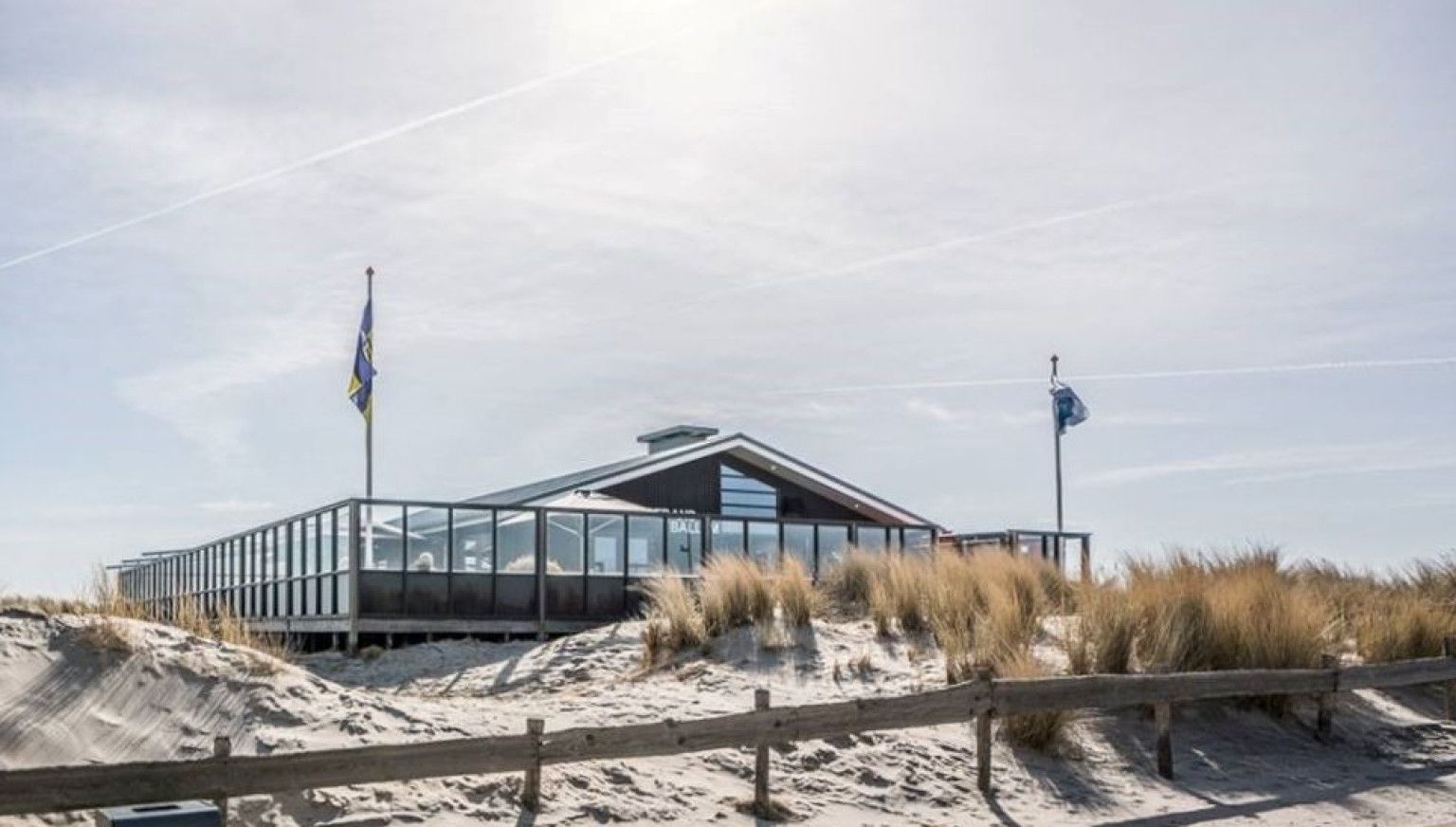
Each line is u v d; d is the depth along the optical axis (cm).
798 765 1170
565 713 1304
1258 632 1533
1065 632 1571
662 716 1310
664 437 3769
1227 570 1895
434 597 2394
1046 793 1185
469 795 977
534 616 2484
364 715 1105
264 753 1009
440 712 1177
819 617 1912
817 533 2858
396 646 2372
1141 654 1536
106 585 1335
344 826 898
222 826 783
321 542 2495
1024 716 1292
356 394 2697
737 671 1616
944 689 1155
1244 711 1482
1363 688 1485
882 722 1119
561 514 2544
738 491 3453
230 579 3120
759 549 2764
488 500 3425
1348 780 1315
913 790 1146
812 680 1559
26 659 1096
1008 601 1669
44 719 1019
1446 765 1400
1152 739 1373
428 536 2406
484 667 1972
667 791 1059
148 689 1094
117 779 807
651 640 1803
